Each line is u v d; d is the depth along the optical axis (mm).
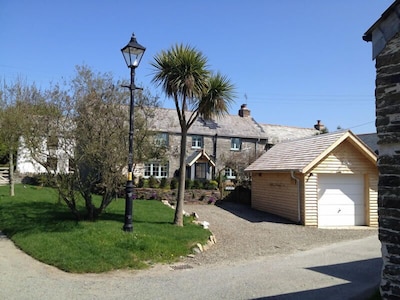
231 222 16125
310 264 9094
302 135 42000
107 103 11719
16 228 11531
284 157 19031
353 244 12234
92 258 8445
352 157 16672
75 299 6113
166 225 12594
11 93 18766
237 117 38625
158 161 13797
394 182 5359
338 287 7016
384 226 5465
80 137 11375
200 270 8344
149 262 8828
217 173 32219
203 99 12859
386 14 5562
